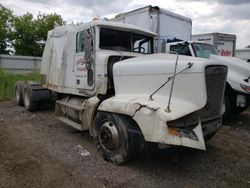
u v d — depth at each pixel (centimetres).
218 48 1314
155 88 431
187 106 393
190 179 398
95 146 503
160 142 369
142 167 436
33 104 855
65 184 377
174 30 1030
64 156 476
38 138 582
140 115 394
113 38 565
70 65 618
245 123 759
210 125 446
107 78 514
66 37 638
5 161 453
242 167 443
